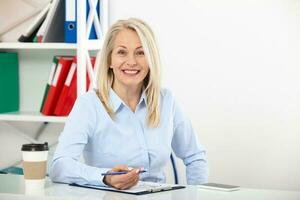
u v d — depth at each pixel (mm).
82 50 3637
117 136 2857
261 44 3812
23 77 4164
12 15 4031
